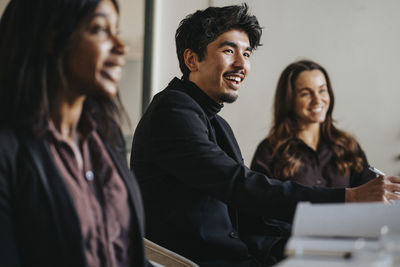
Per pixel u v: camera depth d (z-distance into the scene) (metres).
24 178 1.21
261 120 4.81
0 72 1.27
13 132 1.24
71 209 1.23
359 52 4.68
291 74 3.30
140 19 4.93
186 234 2.12
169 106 2.15
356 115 4.68
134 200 1.43
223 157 2.06
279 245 2.37
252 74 4.82
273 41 4.80
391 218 1.24
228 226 2.17
